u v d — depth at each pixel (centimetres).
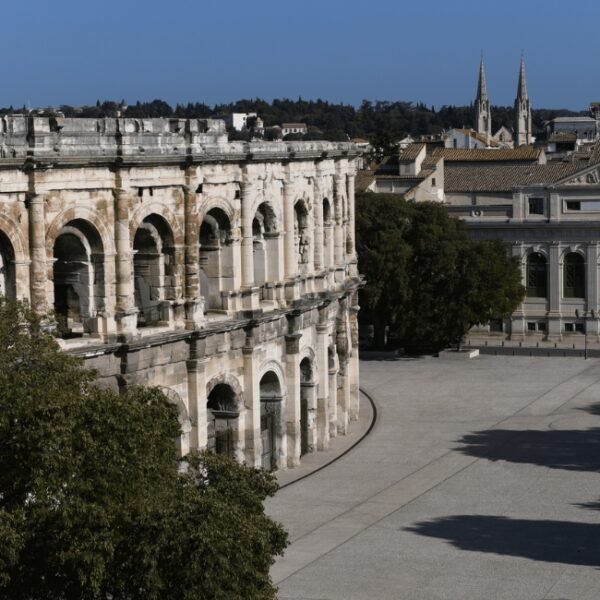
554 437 12481
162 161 9431
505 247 18512
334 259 12638
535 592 8238
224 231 10456
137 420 6397
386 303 16638
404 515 9931
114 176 9100
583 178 18788
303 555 8988
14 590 5959
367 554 9012
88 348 8825
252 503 6706
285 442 11331
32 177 8425
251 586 6100
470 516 9894
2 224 8319
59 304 9238
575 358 17088
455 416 13462
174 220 9738
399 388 14938
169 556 5931
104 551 5878
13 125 8512
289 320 11300
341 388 12756
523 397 14425
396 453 11912
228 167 10312
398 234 16288
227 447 10606
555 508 10075
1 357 6450
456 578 8512
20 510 5928
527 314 19038
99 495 6134
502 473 11150
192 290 9875
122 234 9150
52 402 6141
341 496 10475
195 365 9831
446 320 16675
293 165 11381
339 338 12706
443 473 11175
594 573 8588
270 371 11050
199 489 6612
